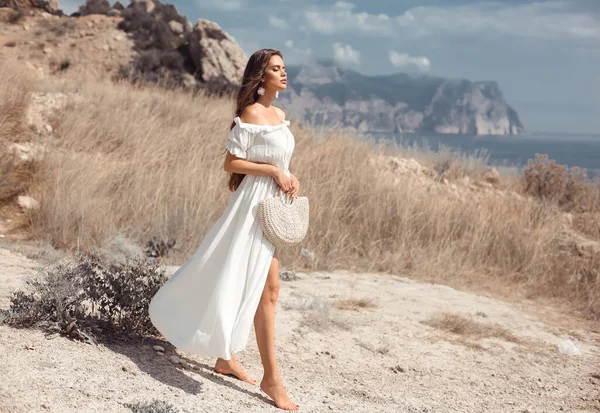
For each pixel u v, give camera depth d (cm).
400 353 527
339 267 800
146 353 400
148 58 2742
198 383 372
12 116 1012
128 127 1072
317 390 418
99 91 1349
